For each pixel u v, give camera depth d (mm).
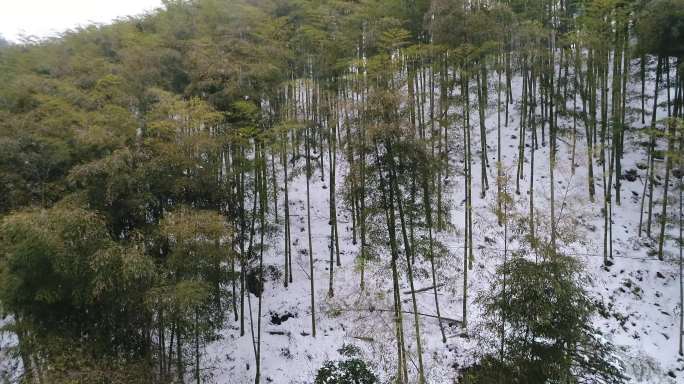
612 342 12219
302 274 14547
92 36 19656
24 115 11523
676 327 13148
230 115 12109
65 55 18141
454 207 16812
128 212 9625
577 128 20812
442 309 13039
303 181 18719
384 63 11047
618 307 13609
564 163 19172
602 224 16391
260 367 11641
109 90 12719
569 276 8242
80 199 9070
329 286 13852
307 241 15789
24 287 8133
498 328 8953
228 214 11680
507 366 8367
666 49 15773
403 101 9703
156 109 10875
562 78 22594
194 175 10328
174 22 18234
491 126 22453
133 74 13812
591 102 18594
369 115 9297
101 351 8805
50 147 10516
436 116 18188
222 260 9859
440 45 14375
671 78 22203
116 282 8539
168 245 9672
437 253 12625
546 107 21062
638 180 18062
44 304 8438
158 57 14422
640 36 16234
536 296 7801
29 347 8531
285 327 12797
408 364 11305
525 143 20734
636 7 16484
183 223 8852
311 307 13016
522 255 9469
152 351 9664
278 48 13711
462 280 13805
